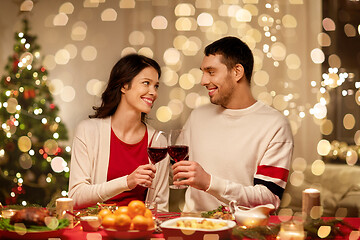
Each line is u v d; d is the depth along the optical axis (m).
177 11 4.45
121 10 4.72
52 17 4.81
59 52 4.81
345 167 3.34
